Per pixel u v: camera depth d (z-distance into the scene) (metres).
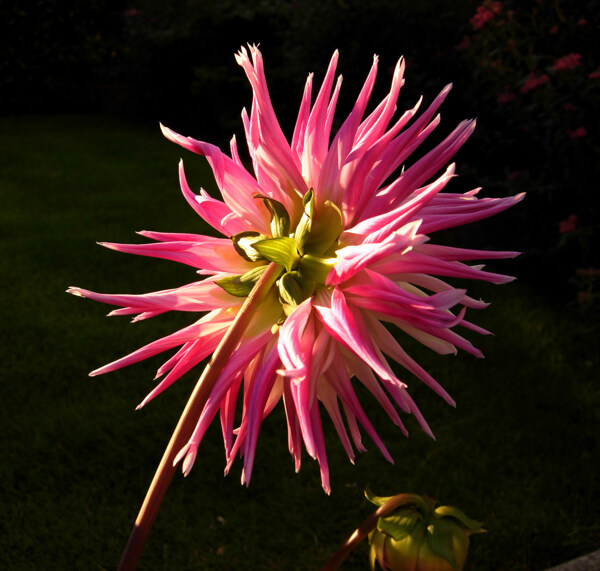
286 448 3.56
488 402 3.92
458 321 0.95
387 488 3.31
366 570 2.87
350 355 1.12
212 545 3.00
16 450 3.48
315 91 8.01
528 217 5.59
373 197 1.06
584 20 5.24
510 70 5.53
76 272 5.44
